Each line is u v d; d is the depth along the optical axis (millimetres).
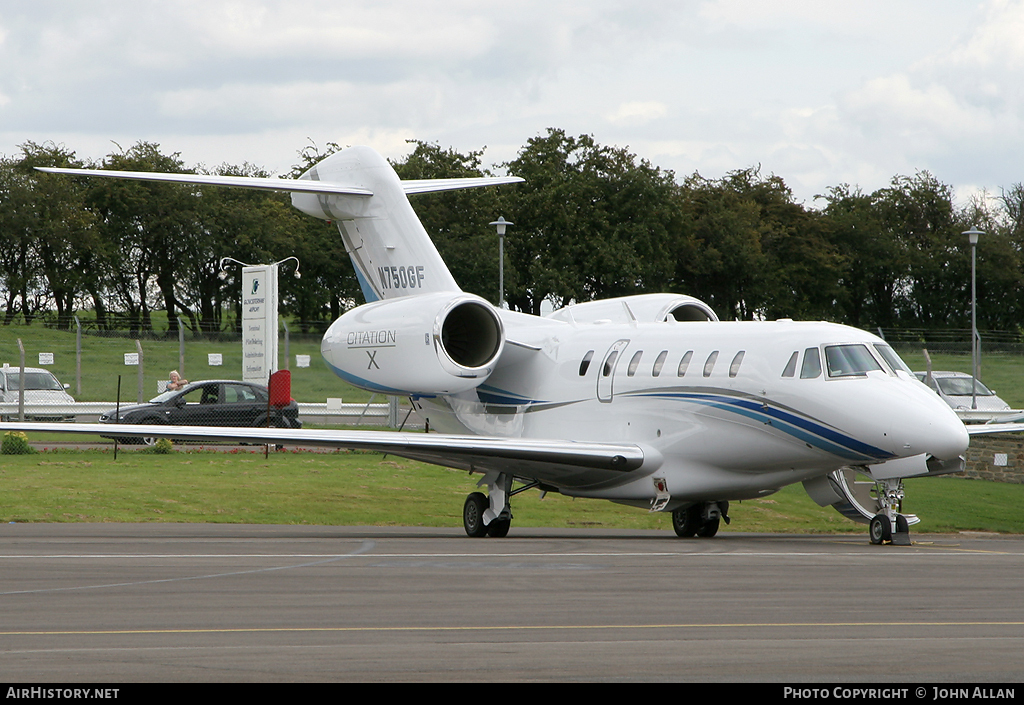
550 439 58312
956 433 45750
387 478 76875
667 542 50094
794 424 48969
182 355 115312
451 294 58031
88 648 22281
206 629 24500
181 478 72125
